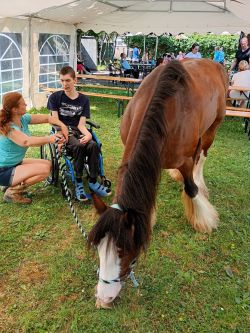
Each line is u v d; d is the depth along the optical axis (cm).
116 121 624
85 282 222
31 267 236
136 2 786
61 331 188
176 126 216
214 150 488
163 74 219
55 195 333
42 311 200
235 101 785
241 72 727
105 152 454
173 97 211
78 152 303
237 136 569
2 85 592
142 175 167
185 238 273
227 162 440
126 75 1211
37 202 318
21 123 294
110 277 155
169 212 309
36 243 261
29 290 215
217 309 206
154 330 190
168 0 796
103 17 868
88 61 1506
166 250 258
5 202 316
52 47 736
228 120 690
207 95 273
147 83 236
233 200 338
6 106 271
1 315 197
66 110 330
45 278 226
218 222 294
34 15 625
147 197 165
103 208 167
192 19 864
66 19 750
